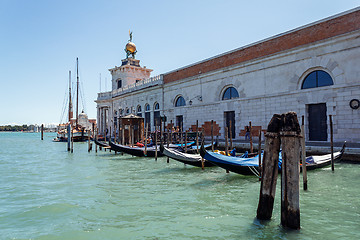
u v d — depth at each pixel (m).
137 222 6.57
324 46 16.61
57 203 8.23
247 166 10.80
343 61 15.72
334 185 9.67
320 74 17.11
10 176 13.18
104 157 21.17
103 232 6.03
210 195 8.85
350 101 15.34
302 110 17.75
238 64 22.28
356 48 15.18
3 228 6.38
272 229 5.84
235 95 23.25
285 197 5.73
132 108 39.97
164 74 32.69
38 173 14.03
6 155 24.56
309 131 17.58
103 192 9.53
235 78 22.77
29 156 23.47
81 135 49.78
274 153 6.09
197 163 14.03
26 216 7.16
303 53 17.73
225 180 11.15
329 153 13.93
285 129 5.66
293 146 5.58
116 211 7.42
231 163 10.80
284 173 5.69
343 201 7.83
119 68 46.12
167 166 15.41
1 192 9.80
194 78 27.33
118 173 13.40
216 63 24.92
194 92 27.52
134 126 27.11
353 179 10.48
